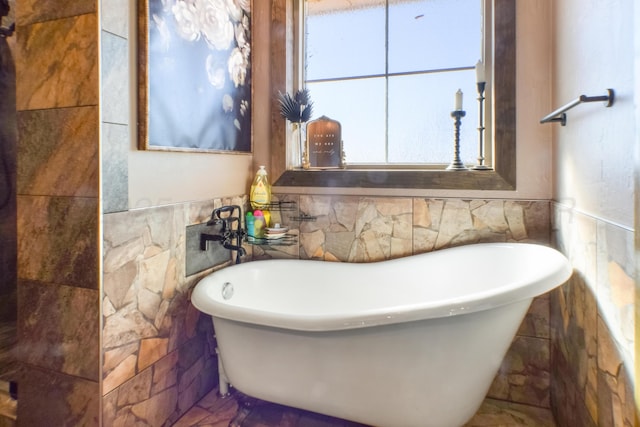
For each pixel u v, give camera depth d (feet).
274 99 6.58
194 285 5.33
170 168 4.89
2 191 6.26
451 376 3.83
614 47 3.19
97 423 3.92
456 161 5.87
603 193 3.44
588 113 3.84
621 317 3.02
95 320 3.89
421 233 5.89
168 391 4.86
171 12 4.76
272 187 6.64
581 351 4.04
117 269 4.07
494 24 5.52
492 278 5.14
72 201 3.95
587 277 3.85
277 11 6.52
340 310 5.88
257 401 5.41
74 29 3.88
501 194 5.54
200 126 5.32
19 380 4.34
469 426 4.99
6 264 6.28
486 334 3.78
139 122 4.34
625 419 2.94
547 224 5.36
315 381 4.13
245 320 4.11
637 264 2.59
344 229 6.26
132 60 4.28
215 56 5.62
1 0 5.82
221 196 5.93
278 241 6.31
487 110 5.98
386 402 3.97
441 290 5.49
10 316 6.26
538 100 5.35
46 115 4.04
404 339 3.77
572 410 4.36
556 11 4.99
